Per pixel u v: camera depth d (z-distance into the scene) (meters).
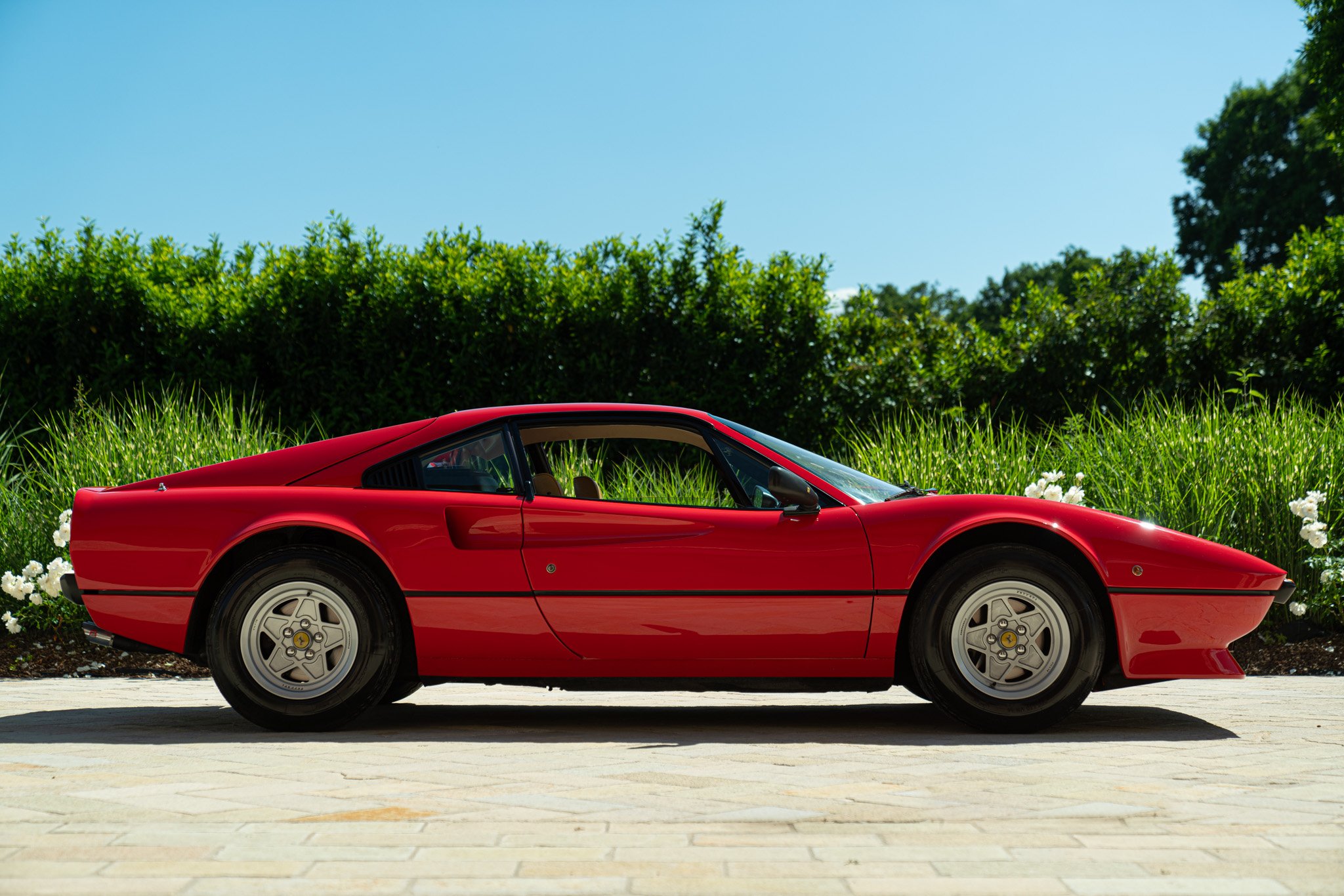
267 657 4.36
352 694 4.31
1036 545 4.46
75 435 8.32
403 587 4.37
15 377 10.56
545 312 10.74
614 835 2.63
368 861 2.40
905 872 2.31
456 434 4.63
